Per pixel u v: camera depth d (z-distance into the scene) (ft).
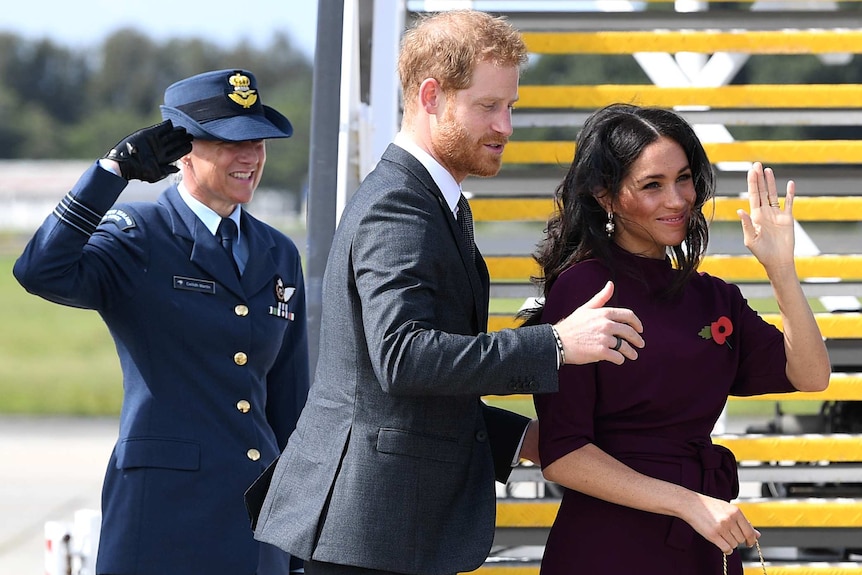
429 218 34.45
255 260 45.93
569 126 60.29
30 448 161.99
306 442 36.27
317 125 48.44
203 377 43.96
